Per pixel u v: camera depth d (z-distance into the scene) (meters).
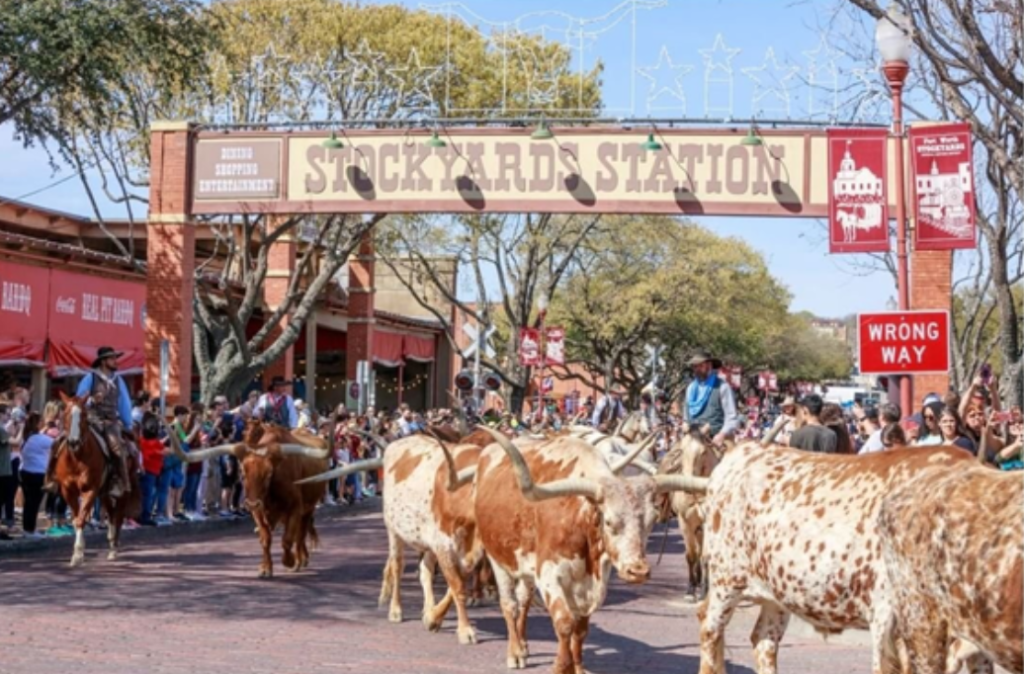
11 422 23.11
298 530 19.11
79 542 19.52
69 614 14.65
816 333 108.31
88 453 19.39
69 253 33.34
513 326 45.47
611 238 55.88
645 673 12.10
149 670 11.62
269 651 12.68
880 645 8.80
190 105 35.41
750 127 27.17
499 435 10.30
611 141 27.52
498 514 11.62
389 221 44.75
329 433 19.14
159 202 29.52
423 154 28.02
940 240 16.09
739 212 27.28
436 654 12.66
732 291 62.88
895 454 9.21
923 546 7.05
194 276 32.66
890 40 15.77
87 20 24.30
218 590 17.00
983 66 14.20
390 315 53.44
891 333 15.30
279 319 35.47
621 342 61.19
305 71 35.94
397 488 14.11
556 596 10.89
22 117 24.75
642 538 10.31
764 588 9.87
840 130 17.20
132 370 36.78
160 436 25.45
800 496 9.54
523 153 27.73
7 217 36.69
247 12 35.81
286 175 28.75
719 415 17.27
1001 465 13.51
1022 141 14.91
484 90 36.88
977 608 6.69
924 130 16.11
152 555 21.34
